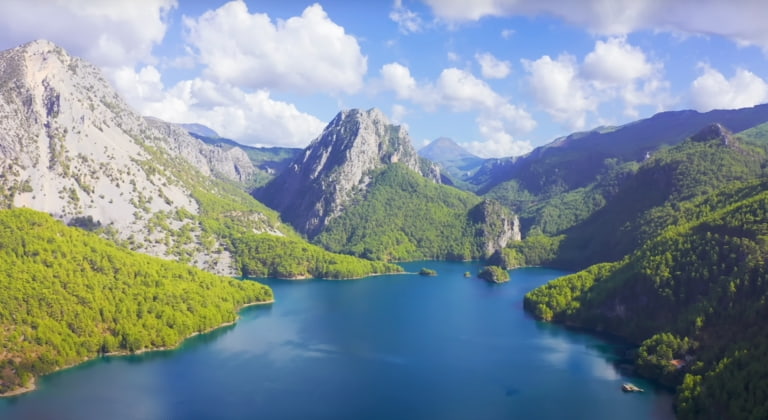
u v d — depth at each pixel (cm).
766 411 19038
